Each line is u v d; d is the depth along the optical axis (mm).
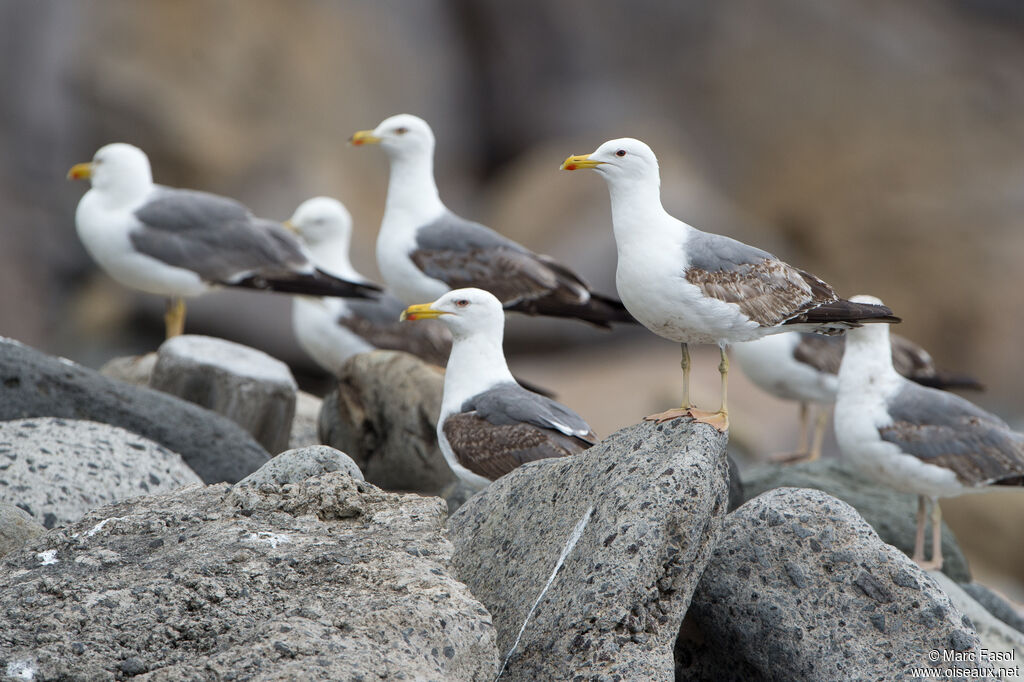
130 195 14906
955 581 12609
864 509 12898
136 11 26969
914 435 11742
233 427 11648
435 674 6426
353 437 13078
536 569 7676
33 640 6617
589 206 27578
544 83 32031
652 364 25078
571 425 10391
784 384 15023
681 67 32469
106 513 7809
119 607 6770
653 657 7066
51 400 11016
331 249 17062
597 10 32406
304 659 6285
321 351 16234
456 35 31672
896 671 7656
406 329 16047
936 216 29766
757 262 8508
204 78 27156
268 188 26609
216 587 6871
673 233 8438
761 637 8078
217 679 6191
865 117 31344
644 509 7332
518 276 13906
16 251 25594
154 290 15117
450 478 12680
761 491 13250
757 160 31484
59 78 26156
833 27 32469
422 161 14297
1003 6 33250
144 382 14250
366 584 6941
